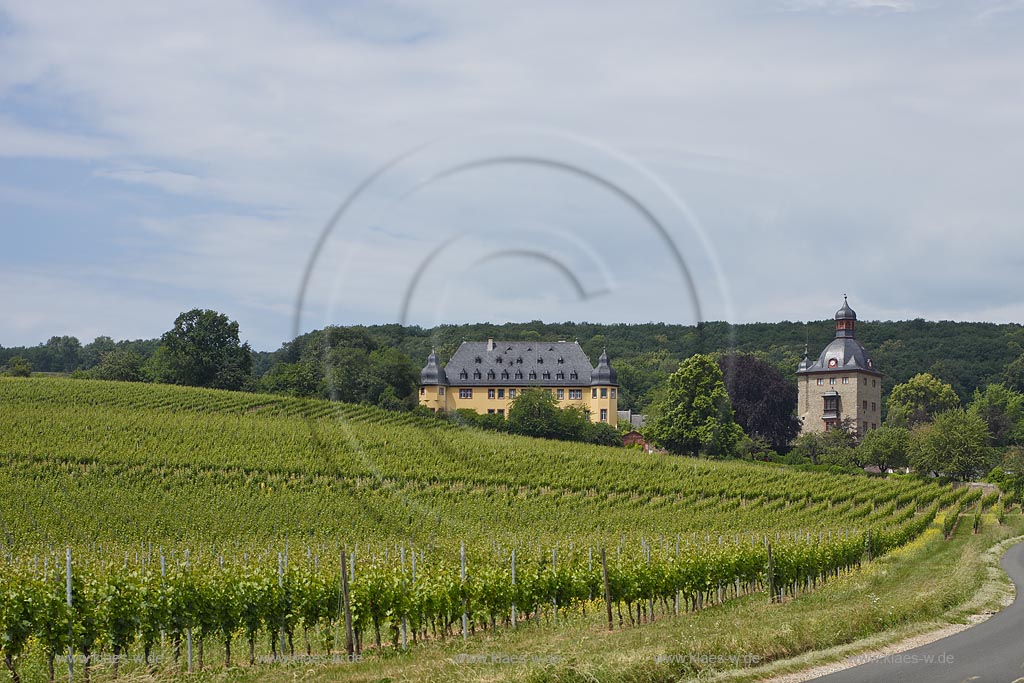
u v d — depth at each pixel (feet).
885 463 264.72
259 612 50.85
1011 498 215.72
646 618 65.00
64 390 250.98
